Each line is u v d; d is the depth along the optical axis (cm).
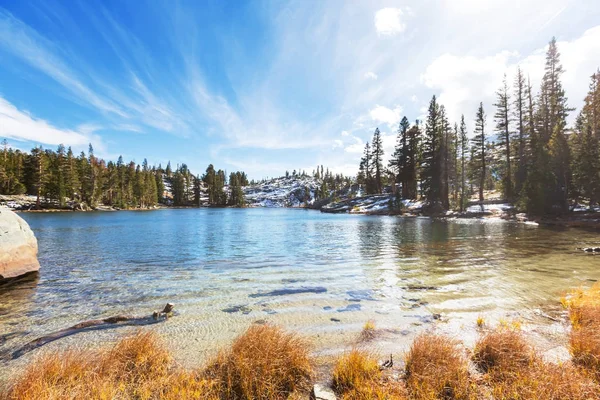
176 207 12875
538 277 1059
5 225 1155
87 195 8475
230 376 422
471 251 1623
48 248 1886
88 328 668
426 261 1394
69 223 3919
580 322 634
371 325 659
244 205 15225
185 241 2242
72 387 395
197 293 929
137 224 3934
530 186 3350
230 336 614
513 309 754
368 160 8400
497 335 520
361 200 7419
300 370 460
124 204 9281
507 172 4544
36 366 441
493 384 416
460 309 763
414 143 6388
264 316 729
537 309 749
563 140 3381
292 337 527
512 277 1068
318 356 525
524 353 477
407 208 5481
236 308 790
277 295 902
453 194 5984
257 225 3828
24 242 1208
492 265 1272
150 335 527
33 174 7425
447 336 596
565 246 1720
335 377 439
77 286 1018
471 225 3181
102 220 4612
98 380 407
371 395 391
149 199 11038
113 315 753
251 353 452
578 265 1234
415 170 6431
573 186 3259
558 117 4450
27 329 666
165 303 841
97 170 8806
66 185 7881
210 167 15375
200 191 15825
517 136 4894
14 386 421
